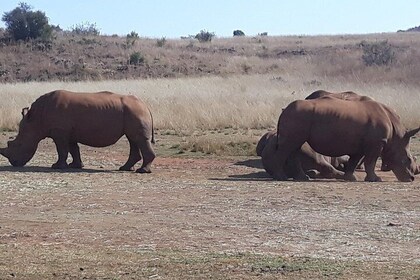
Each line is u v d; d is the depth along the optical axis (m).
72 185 16.97
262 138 21.91
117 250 11.27
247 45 85.81
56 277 9.90
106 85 46.94
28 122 20.17
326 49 79.62
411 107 30.72
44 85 47.22
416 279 9.59
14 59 69.12
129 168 20.17
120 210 14.20
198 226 12.84
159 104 32.84
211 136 26.17
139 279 9.75
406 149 19.19
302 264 10.30
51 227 12.79
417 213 13.88
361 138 18.67
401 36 99.12
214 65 70.81
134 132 19.95
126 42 79.88
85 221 13.25
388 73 58.97
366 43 80.25
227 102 33.75
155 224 13.01
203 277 9.78
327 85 48.47
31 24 76.38
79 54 72.12
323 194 15.91
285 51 79.81
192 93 39.28
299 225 12.90
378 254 10.95
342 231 12.43
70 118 19.89
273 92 41.16
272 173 18.75
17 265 10.45
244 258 10.68
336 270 10.01
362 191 16.36
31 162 21.42
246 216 13.65
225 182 17.78
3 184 16.95
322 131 18.56
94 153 23.69
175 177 18.78
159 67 69.06
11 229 12.64
